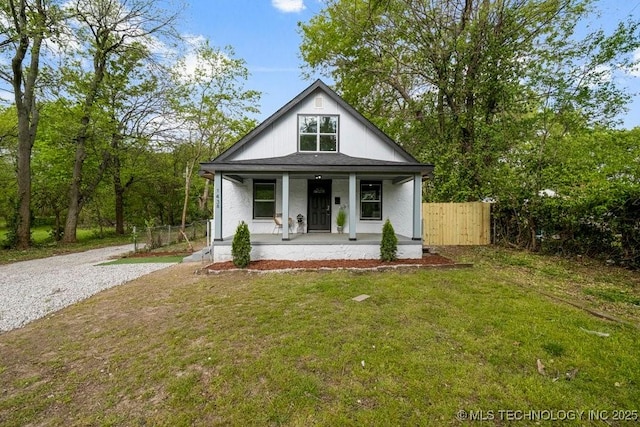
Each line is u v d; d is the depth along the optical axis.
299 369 3.11
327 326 4.15
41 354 3.61
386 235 8.22
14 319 4.77
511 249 10.71
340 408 2.53
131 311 4.98
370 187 11.23
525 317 4.38
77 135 15.91
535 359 3.27
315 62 17.45
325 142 10.42
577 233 8.70
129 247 15.09
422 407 2.54
